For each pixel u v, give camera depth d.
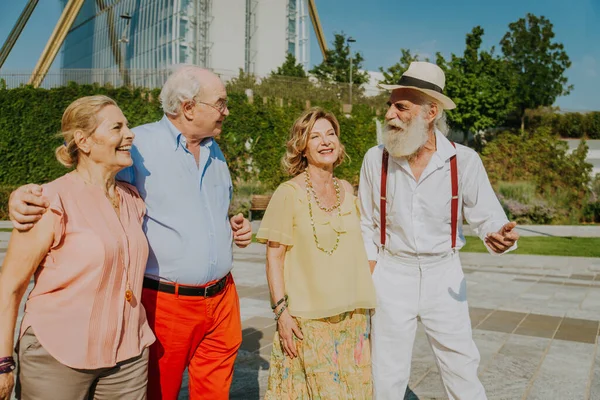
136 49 46.38
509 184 19.09
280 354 2.57
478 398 2.67
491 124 22.88
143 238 2.19
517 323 5.64
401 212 2.66
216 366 2.67
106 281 1.98
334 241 2.54
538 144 20.27
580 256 10.70
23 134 18.14
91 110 2.04
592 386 3.82
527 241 13.06
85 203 2.02
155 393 2.54
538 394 3.67
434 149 2.67
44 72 20.14
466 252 11.10
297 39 48.94
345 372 2.54
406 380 2.74
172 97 2.44
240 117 19.14
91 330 1.95
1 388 1.84
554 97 26.12
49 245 1.90
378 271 2.76
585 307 6.40
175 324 2.47
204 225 2.51
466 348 2.66
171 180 2.46
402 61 24.62
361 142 21.52
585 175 19.67
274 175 19.56
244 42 43.97
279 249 2.57
